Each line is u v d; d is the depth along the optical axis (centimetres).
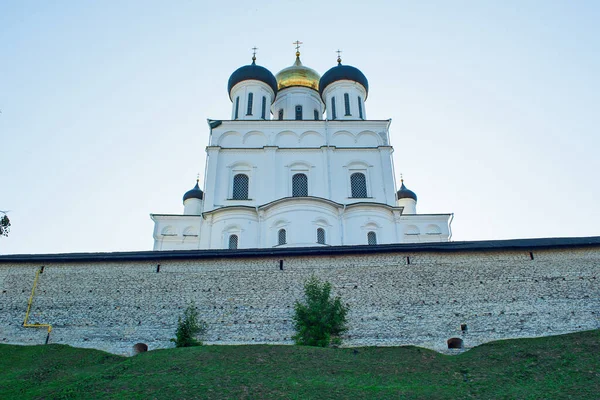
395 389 1471
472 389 1495
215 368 1627
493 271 2252
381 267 2286
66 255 2378
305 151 3578
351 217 3203
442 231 3616
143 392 1419
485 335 2084
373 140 3725
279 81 4503
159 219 3544
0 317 2216
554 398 1379
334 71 4200
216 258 2344
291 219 3052
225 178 3472
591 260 2253
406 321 2133
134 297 2250
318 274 2281
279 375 1570
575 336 1945
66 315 2214
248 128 3725
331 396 1399
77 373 1772
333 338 2027
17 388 1569
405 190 4450
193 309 2203
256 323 2156
